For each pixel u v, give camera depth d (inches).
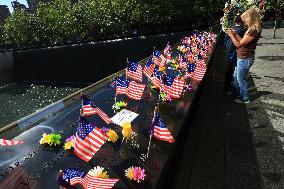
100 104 207.2
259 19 267.1
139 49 753.6
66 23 1011.9
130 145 148.7
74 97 224.1
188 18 867.4
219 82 373.4
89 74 845.2
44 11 1101.1
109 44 785.6
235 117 268.8
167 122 175.6
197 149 219.6
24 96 796.6
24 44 1170.0
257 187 174.6
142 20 888.3
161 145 149.0
